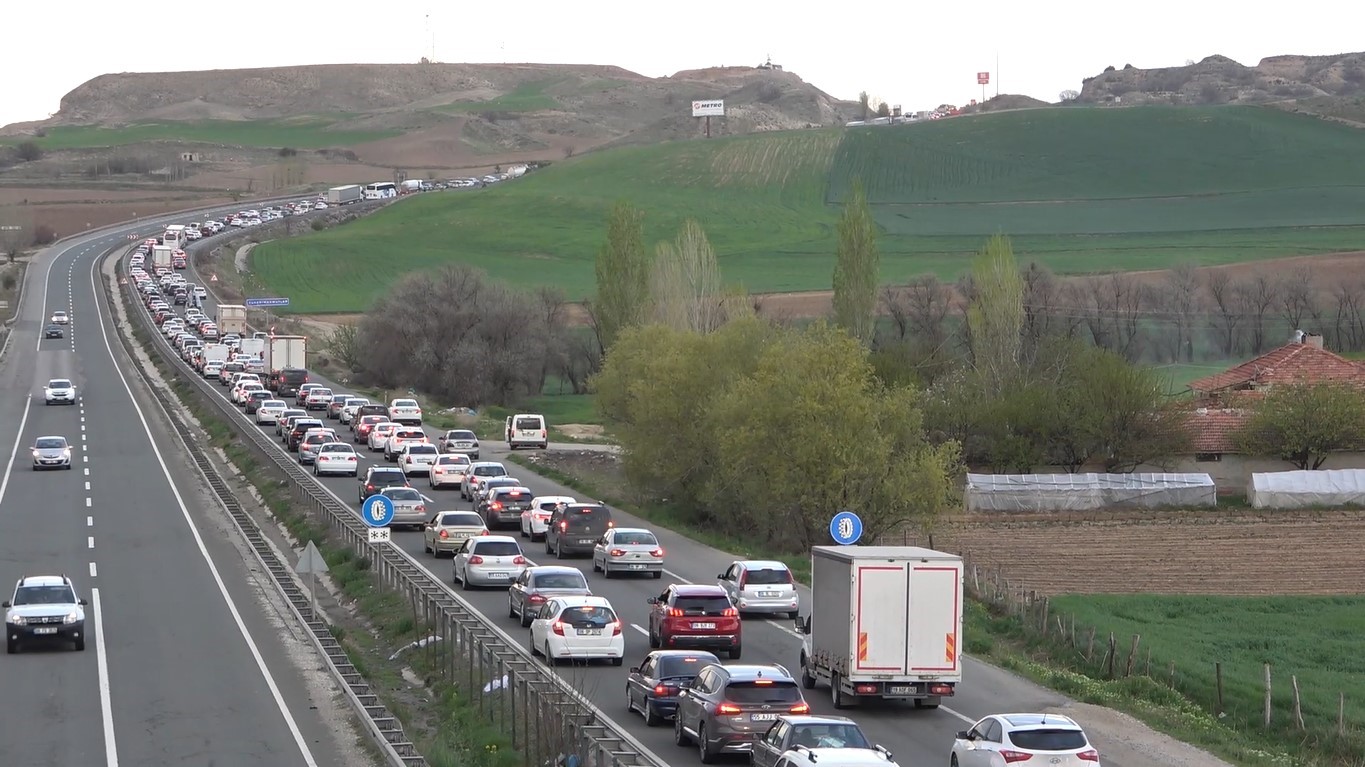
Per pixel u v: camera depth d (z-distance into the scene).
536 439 144.38
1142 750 47.09
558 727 41.16
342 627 68.88
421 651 60.91
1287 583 91.00
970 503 124.81
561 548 84.94
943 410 137.25
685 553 89.44
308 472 122.69
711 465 107.62
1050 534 109.94
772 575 69.12
